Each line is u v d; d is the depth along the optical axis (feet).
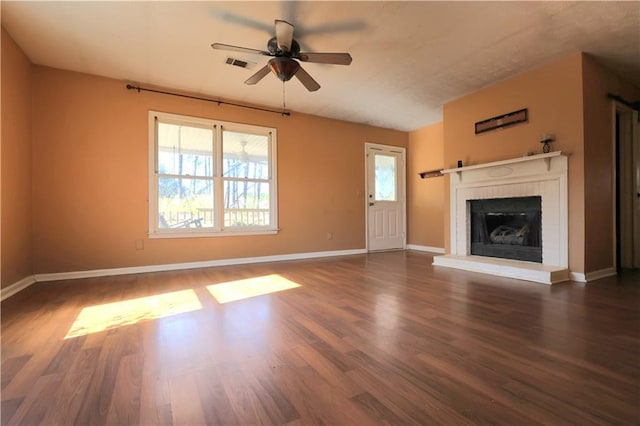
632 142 13.16
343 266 14.57
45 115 11.69
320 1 8.08
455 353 5.51
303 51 10.63
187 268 14.11
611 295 9.11
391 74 12.48
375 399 4.18
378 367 5.05
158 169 13.73
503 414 3.83
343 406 4.03
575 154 10.90
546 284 10.49
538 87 11.92
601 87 11.52
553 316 7.35
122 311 8.04
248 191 15.87
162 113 13.67
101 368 5.09
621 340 5.97
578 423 3.65
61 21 8.93
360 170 19.56
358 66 11.77
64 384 4.60
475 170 14.21
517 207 13.00
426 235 20.33
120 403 4.13
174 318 7.48
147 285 10.89
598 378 4.63
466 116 14.69
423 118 18.49
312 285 10.76
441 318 7.32
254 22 9.00
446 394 4.27
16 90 10.18
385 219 20.58
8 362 5.30
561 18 8.80
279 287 10.50
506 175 12.89
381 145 20.36
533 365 5.05
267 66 9.39
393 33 9.57
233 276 12.38
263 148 16.33
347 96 14.88
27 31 9.43
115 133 12.82
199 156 14.61
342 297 9.21
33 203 11.47
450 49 10.56
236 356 5.49
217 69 12.03
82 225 12.27
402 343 5.96
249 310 8.05
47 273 11.69
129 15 8.65
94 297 9.36
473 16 8.71
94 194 12.47
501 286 10.35
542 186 11.78
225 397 4.26
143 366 5.15
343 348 5.77
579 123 10.79
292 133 17.10
